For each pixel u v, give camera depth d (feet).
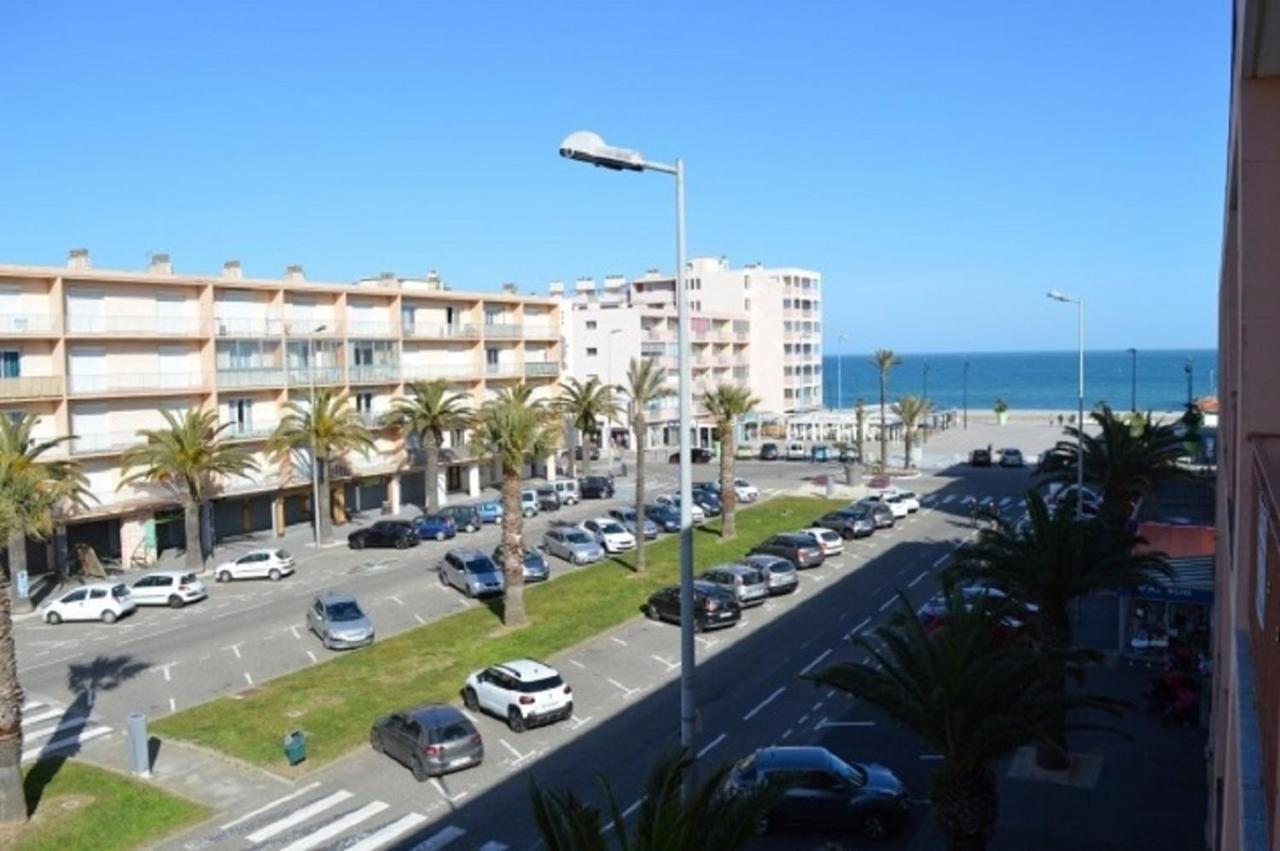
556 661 113.91
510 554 126.62
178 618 137.80
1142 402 627.46
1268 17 28.71
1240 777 26.43
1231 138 44.16
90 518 166.30
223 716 98.02
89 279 168.14
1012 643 70.18
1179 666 99.60
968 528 190.70
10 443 138.51
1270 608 23.72
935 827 72.54
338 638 119.24
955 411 494.59
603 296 420.77
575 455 293.84
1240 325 34.78
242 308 195.62
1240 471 35.17
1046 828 71.67
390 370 222.07
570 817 44.01
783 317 401.08
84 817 76.64
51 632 132.46
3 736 75.20
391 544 182.50
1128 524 123.03
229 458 169.48
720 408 180.45
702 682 106.22
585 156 50.24
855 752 86.53
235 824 75.56
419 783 82.23
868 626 124.77
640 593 142.82
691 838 43.52
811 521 197.98
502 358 256.32
